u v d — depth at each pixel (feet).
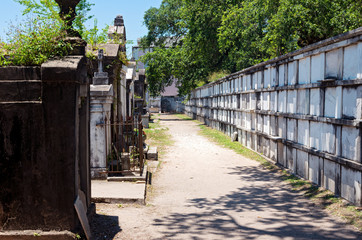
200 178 31.68
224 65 93.97
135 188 24.63
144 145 43.57
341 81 22.34
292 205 22.30
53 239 14.10
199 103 104.83
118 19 46.50
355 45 21.03
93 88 26.91
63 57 15.10
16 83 14.19
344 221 18.48
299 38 49.24
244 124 52.34
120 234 16.38
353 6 42.98
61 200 14.29
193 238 16.06
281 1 46.32
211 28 94.07
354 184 20.72
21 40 15.17
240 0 82.99
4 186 14.24
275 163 36.68
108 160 29.63
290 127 33.06
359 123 20.10
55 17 16.10
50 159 14.20
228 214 20.29
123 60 36.17
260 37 70.85
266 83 40.81
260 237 16.22
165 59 114.52
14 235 14.06
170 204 22.67
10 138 14.16
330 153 24.44
